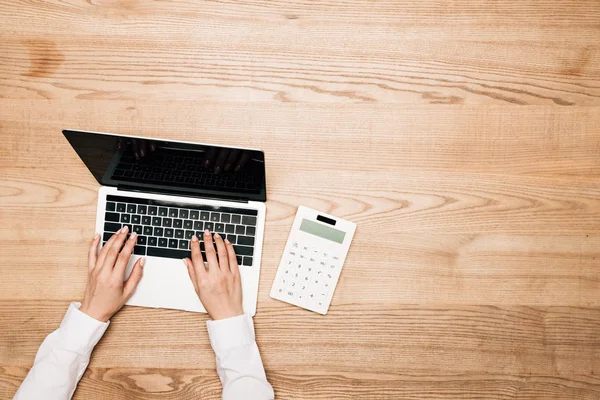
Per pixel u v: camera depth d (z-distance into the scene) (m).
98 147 0.91
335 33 1.10
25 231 1.08
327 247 1.08
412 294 1.09
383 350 1.09
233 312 1.04
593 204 1.10
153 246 1.06
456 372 1.09
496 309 1.09
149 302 1.06
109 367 1.07
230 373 1.02
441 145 1.10
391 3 1.10
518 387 1.09
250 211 1.06
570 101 1.10
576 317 1.09
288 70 1.10
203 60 1.10
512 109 1.10
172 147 0.89
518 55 1.10
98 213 1.05
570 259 1.10
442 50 1.10
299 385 1.08
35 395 1.00
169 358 1.08
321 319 1.08
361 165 1.10
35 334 1.08
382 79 1.10
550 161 1.10
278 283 1.07
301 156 1.09
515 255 1.10
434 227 1.09
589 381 1.09
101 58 1.10
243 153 0.88
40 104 1.09
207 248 1.04
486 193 1.10
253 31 1.10
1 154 1.09
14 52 1.10
